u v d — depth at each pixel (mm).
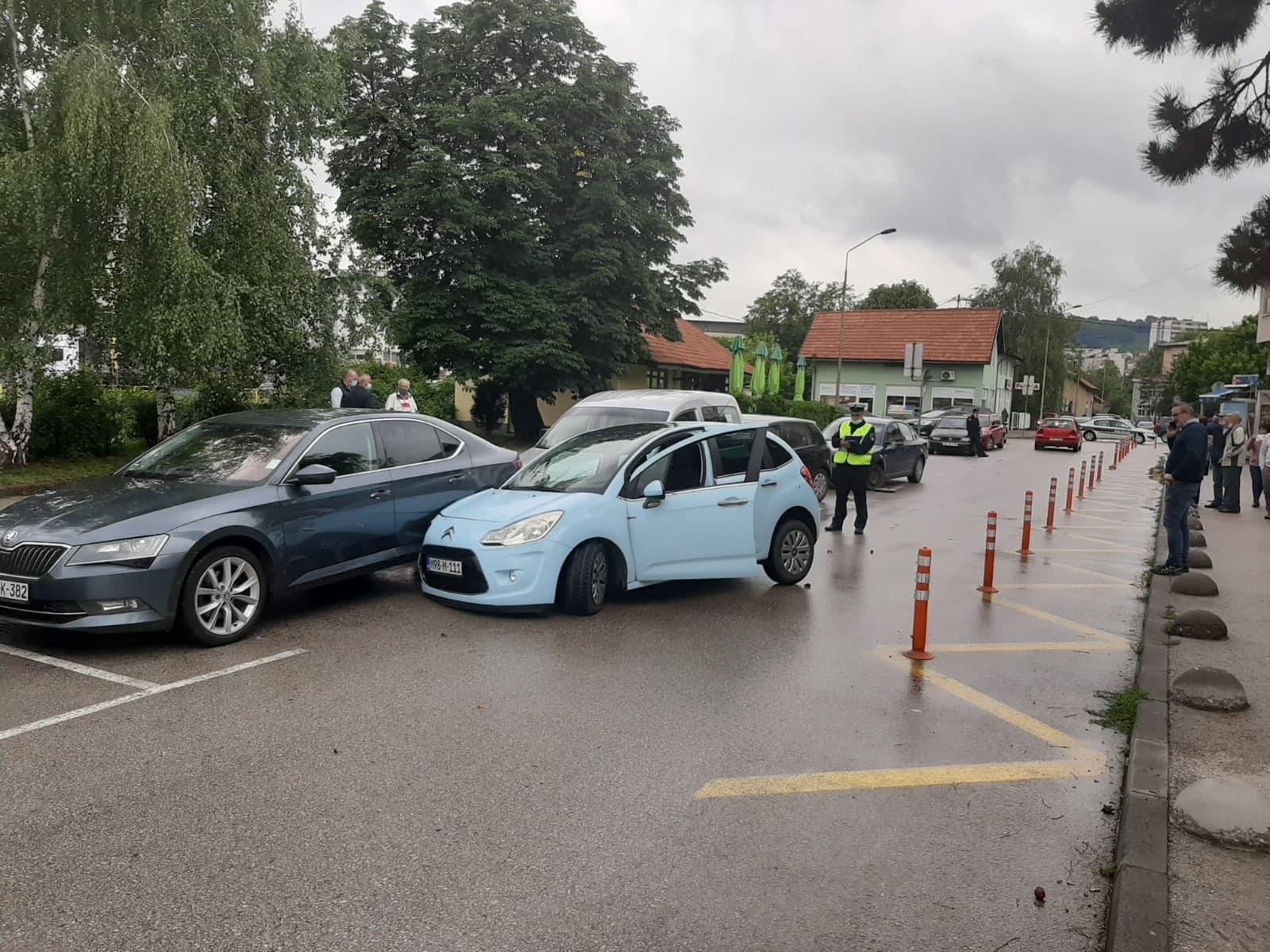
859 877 3557
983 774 4582
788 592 8766
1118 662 6680
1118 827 4055
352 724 5012
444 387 29594
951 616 8008
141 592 5953
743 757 4695
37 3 13727
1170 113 9516
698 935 3133
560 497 7520
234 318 14328
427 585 7613
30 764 4398
